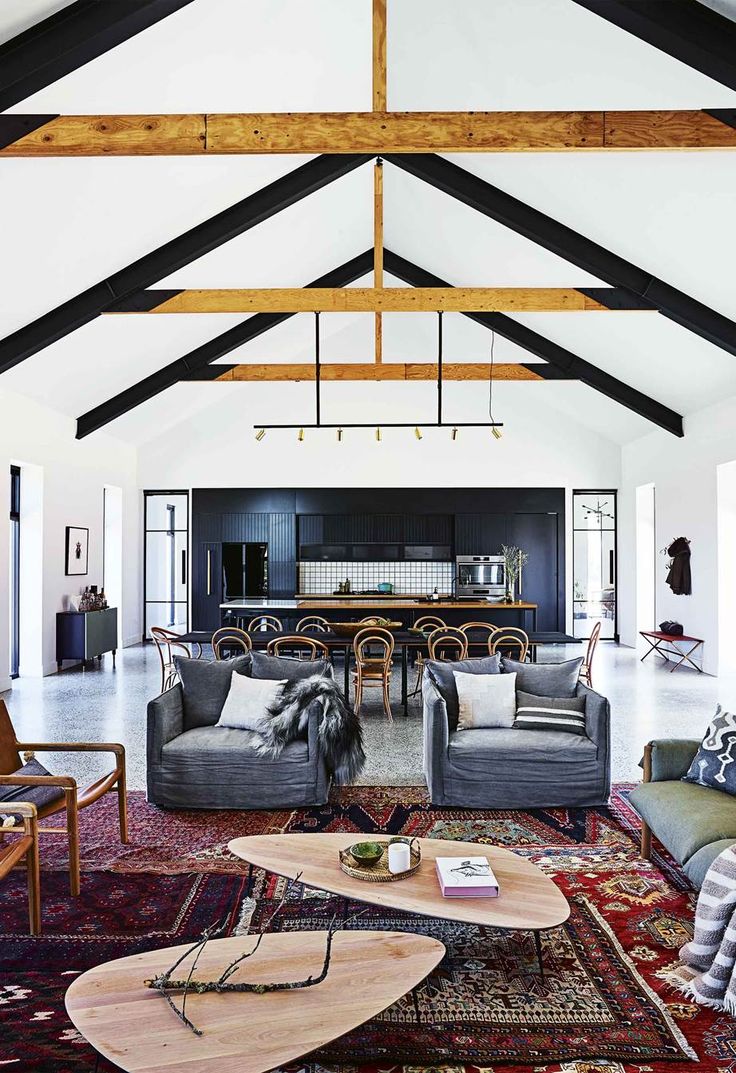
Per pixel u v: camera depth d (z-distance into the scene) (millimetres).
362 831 4043
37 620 8766
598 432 12383
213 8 4633
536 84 5555
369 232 9461
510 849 3811
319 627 8430
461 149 4562
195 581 12414
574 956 2820
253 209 7027
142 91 4992
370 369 9977
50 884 3420
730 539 8891
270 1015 1931
